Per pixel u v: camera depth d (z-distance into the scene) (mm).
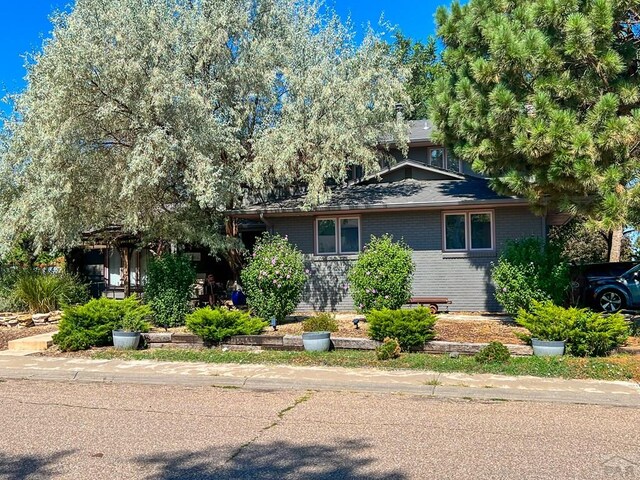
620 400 7812
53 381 9727
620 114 11211
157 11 14273
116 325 12203
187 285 14250
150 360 10898
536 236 15602
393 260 13961
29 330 14719
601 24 10242
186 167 14305
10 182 15625
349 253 17312
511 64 10984
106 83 13492
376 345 10938
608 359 9711
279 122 15898
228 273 22156
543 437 6133
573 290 15414
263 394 8523
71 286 17562
